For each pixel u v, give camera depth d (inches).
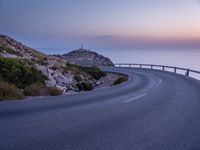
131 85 932.6
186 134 295.7
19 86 797.2
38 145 244.7
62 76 1218.0
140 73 1760.6
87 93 666.2
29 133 283.1
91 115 386.0
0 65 853.2
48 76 1119.6
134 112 418.0
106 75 1879.9
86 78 1460.4
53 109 422.9
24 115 370.6
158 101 541.6
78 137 273.6
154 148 246.2
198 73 1204.5
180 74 1560.0
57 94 705.0
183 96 624.1
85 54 3853.3
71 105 467.5
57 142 255.0
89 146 246.1
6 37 1749.5
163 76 1416.1
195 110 442.3
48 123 329.7
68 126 317.7
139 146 250.5
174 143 262.7
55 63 1521.9
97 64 3270.2
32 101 498.0
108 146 247.8
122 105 484.7
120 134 289.7
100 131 299.7
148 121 356.2
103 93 672.4
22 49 1589.6
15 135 275.0
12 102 478.0
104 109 438.9
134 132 299.6
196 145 257.8
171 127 326.0
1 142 251.4
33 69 1031.6
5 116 361.7
